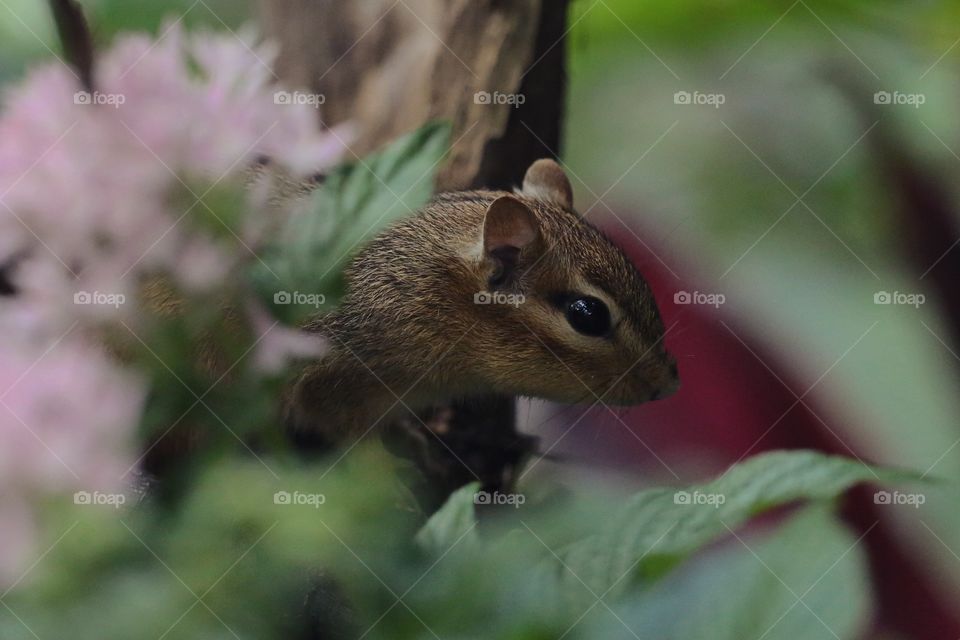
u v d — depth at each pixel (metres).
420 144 0.36
